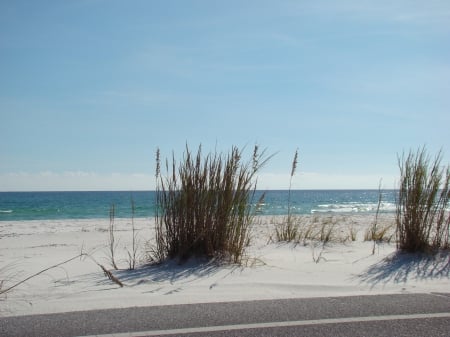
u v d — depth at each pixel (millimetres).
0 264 5562
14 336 2824
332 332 2934
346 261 5504
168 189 5305
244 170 5445
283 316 3268
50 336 2828
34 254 6805
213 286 4148
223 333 2896
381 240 7801
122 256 6328
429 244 5828
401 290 4129
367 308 3496
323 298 3801
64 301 3631
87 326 3018
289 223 8352
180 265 5008
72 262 5637
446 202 5797
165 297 3764
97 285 4199
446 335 2896
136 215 26359
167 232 5270
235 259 5113
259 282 4285
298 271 4832
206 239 5180
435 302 3695
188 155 5332
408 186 5820
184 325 3047
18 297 3756
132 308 3449
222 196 5250
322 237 7812
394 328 3025
